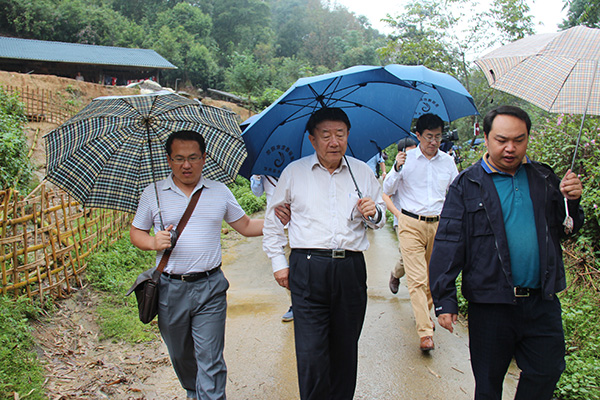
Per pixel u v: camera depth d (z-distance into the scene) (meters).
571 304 4.09
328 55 66.50
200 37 54.59
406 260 3.79
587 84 2.05
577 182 2.17
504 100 11.09
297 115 2.79
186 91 41.84
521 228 2.21
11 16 37.88
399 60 13.62
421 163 3.77
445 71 11.98
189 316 2.64
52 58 29.23
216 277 2.71
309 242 2.47
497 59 2.30
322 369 2.41
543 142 5.93
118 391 3.14
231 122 2.79
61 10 40.06
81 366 3.43
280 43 72.75
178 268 2.62
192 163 2.57
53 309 4.19
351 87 2.64
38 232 4.27
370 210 2.42
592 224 4.84
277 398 3.11
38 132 9.98
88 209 5.62
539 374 2.19
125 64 31.72
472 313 2.34
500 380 2.32
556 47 2.14
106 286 4.82
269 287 5.44
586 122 5.31
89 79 32.00
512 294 2.18
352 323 2.53
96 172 2.69
